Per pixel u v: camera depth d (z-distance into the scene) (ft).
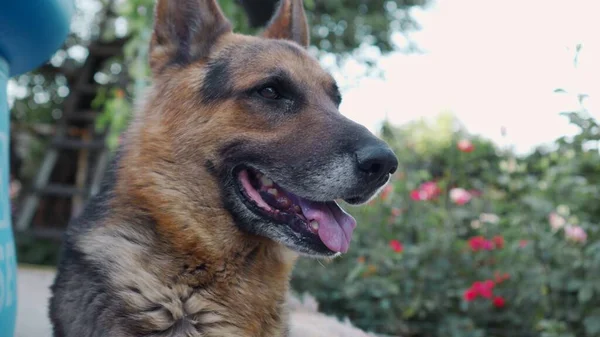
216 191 2.39
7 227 2.48
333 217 2.44
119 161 2.46
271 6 4.02
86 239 2.36
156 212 2.34
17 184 8.55
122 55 7.61
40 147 8.27
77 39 8.71
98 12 8.80
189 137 2.40
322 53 8.01
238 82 2.45
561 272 3.48
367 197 2.39
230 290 2.37
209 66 2.50
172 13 2.57
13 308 2.49
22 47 2.58
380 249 3.93
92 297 2.26
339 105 2.70
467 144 4.96
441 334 3.71
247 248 2.40
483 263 3.92
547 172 4.10
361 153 2.34
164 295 2.26
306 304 3.53
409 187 4.34
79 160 7.48
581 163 3.78
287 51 2.58
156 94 2.52
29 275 4.91
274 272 2.48
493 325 3.78
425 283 3.84
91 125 7.52
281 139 2.42
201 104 2.44
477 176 5.31
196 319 2.30
